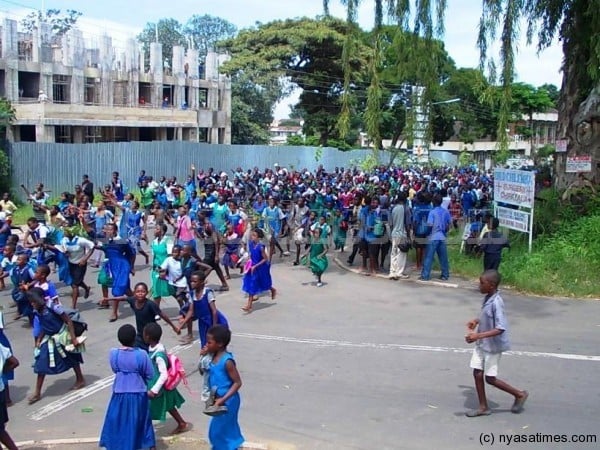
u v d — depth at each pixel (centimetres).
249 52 5144
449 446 653
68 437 717
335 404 780
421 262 1608
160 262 1205
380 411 754
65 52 4191
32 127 3800
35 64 3903
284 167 4531
